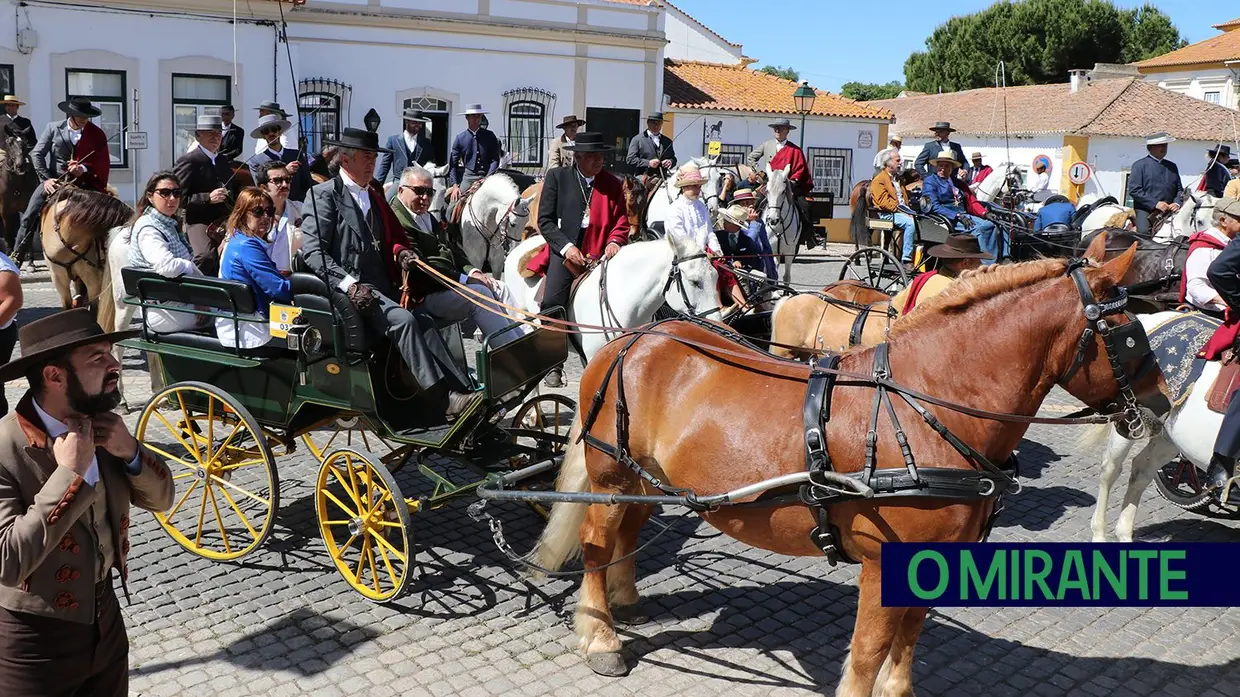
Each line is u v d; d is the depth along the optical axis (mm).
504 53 21578
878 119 26938
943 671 5016
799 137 26266
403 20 20281
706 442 4309
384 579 5824
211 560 6070
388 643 5145
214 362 6148
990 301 3998
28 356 3014
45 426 3184
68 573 3219
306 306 5727
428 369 5676
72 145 13156
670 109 24297
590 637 4961
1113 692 4875
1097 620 5578
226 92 18938
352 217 6215
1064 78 45844
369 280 6301
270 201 6297
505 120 21891
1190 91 38750
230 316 5965
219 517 5980
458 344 6734
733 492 4117
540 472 5684
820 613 5598
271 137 11945
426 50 20734
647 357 4664
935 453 3914
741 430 4227
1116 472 6531
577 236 8312
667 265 7488
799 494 4059
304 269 6328
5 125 14758
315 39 19641
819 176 26891
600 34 22531
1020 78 45656
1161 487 7281
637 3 23047
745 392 4312
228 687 4695
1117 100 28359
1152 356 3877
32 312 12508
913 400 3975
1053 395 10641
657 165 15797
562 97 22453
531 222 10188
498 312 5988
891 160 14305
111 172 18062
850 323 7207
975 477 3885
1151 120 27781
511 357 5840
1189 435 5906
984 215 13469
